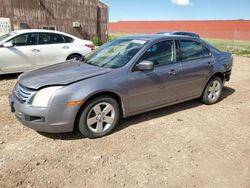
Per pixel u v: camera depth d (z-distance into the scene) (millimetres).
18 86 3855
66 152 3529
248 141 3992
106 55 4598
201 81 5184
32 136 3934
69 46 8242
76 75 3816
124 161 3361
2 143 3705
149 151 3613
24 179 2961
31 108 3500
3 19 17562
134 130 4234
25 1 18438
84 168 3195
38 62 7691
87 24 22297
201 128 4406
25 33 7508
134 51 4301
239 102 5910
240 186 2938
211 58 5344
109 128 4023
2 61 7082
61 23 20672
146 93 4301
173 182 2979
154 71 4332
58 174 3066
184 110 5234
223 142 3936
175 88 4727
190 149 3697
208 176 3102
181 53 4812
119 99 4047
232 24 44344
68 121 3578
